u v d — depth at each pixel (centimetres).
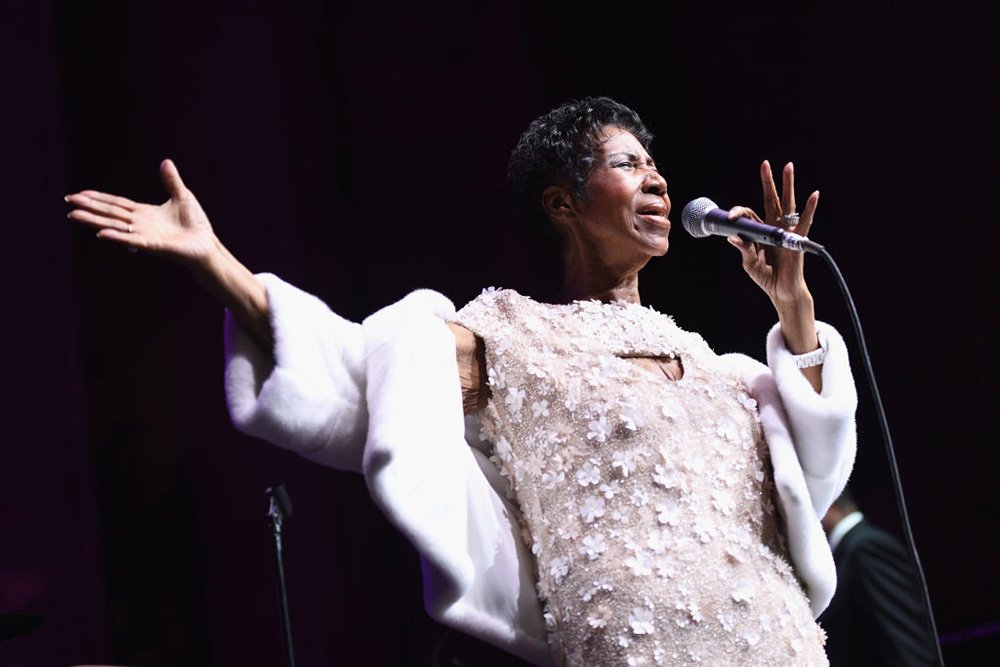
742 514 304
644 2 785
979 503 711
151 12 675
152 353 654
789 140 767
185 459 659
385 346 280
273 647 660
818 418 316
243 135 685
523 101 755
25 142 627
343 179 718
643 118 779
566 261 352
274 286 270
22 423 610
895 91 740
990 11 714
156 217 258
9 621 315
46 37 638
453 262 729
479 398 310
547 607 294
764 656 286
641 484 292
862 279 744
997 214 714
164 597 645
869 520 720
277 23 704
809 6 763
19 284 617
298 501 678
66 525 614
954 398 721
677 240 778
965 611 704
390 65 735
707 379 320
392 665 690
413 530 265
